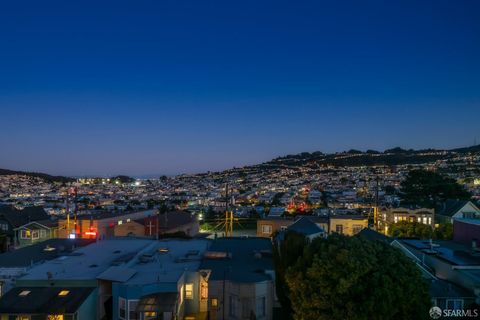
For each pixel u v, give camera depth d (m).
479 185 139.12
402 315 19.03
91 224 58.62
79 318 22.72
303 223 45.88
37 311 22.05
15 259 30.84
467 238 32.62
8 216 58.88
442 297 22.20
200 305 26.00
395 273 18.95
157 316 22.92
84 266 27.94
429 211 62.44
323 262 19.23
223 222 83.00
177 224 61.53
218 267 27.47
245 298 23.91
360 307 18.36
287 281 20.50
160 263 28.58
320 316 18.95
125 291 23.53
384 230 62.94
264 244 34.66
